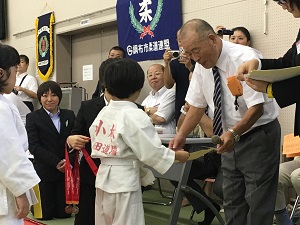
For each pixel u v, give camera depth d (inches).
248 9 147.9
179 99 149.3
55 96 149.6
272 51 141.1
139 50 190.4
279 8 138.7
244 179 81.0
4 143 58.7
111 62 74.0
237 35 142.6
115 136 69.5
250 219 77.6
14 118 62.6
